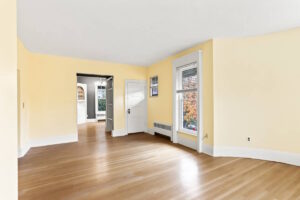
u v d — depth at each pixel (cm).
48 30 281
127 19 246
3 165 89
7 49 94
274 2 206
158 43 353
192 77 394
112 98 538
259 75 308
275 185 214
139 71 568
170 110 460
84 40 330
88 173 253
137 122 571
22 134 341
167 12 228
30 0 194
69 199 186
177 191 201
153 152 355
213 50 329
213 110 330
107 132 587
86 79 901
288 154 285
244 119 320
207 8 219
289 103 284
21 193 199
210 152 335
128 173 252
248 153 318
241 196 190
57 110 435
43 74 419
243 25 271
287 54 286
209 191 201
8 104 95
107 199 186
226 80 328
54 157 327
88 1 199
